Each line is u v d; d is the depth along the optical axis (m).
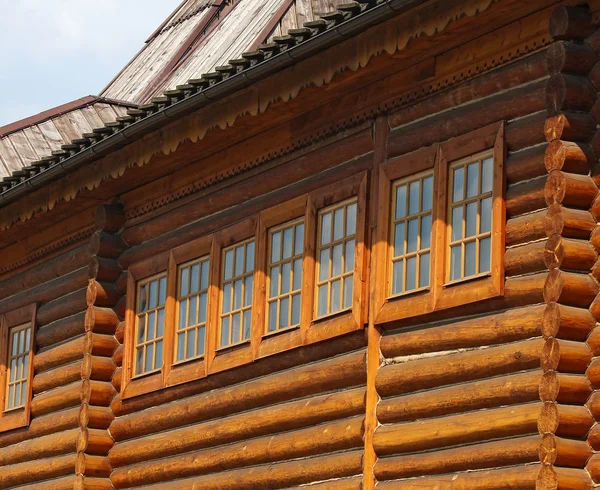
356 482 16.23
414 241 16.27
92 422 20.80
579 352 13.96
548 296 14.12
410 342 15.91
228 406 18.55
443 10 15.22
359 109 17.36
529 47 15.30
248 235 18.78
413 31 15.57
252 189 18.97
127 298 20.86
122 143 19.67
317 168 17.97
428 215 16.14
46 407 22.17
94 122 26.31
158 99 18.50
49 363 22.38
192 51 25.91
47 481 21.75
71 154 20.47
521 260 14.81
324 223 17.67
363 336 16.70
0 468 22.98
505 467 14.44
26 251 23.45
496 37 15.64
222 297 19.19
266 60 16.78
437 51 16.28
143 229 20.91
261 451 17.73
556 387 13.81
